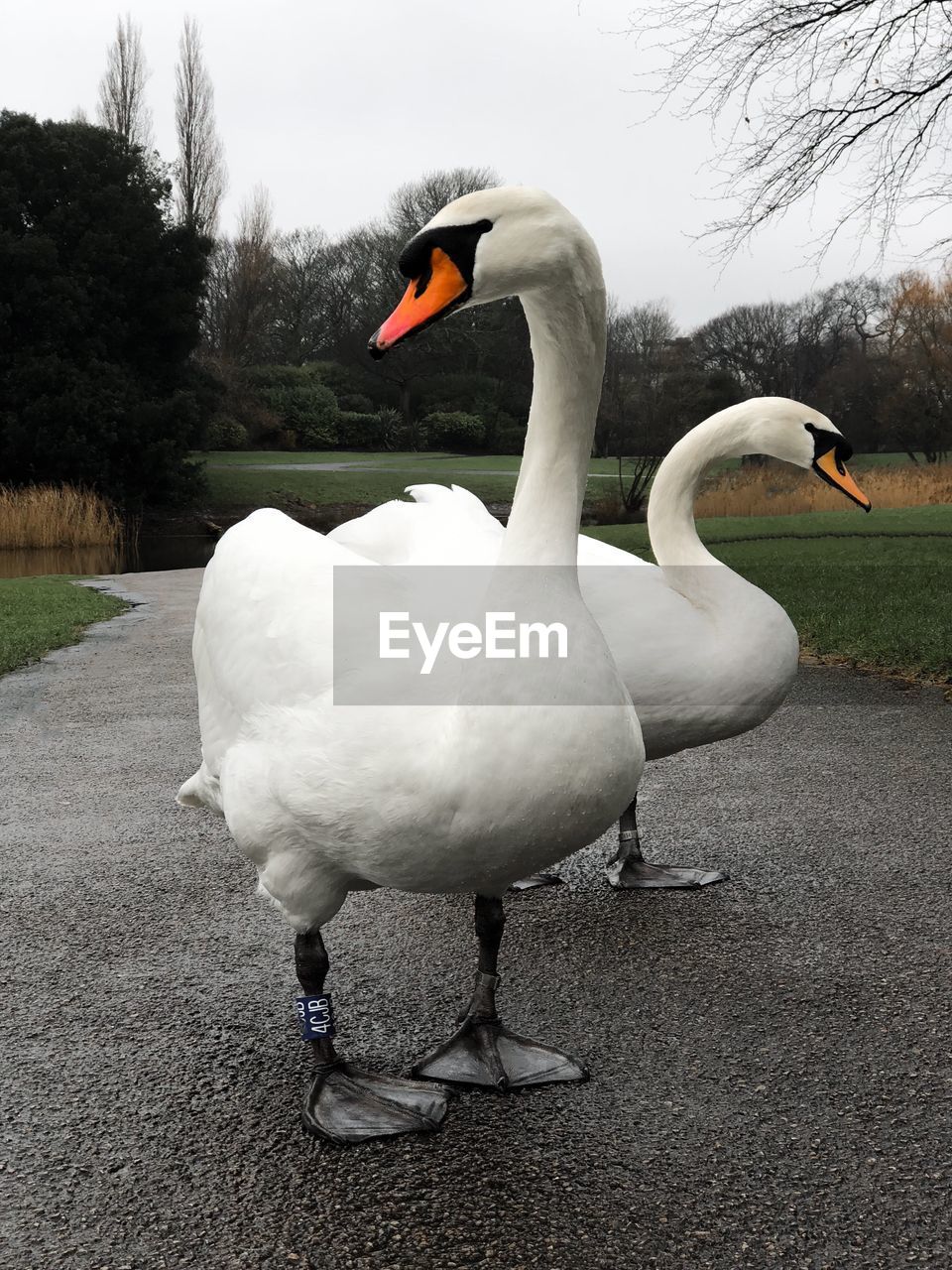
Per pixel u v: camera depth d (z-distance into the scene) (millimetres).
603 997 3492
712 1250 2332
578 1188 2547
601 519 36375
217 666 2896
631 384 37875
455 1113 2865
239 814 2738
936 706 7191
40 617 12891
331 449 61781
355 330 69438
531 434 2457
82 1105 2941
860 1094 2914
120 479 37062
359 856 2564
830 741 6438
